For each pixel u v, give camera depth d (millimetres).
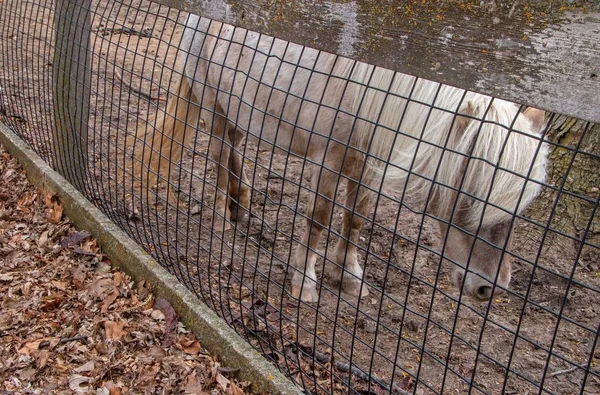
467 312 3443
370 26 1826
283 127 3426
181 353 2723
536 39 1458
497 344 3184
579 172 3848
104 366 2609
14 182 4199
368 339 3148
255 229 4207
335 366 2812
